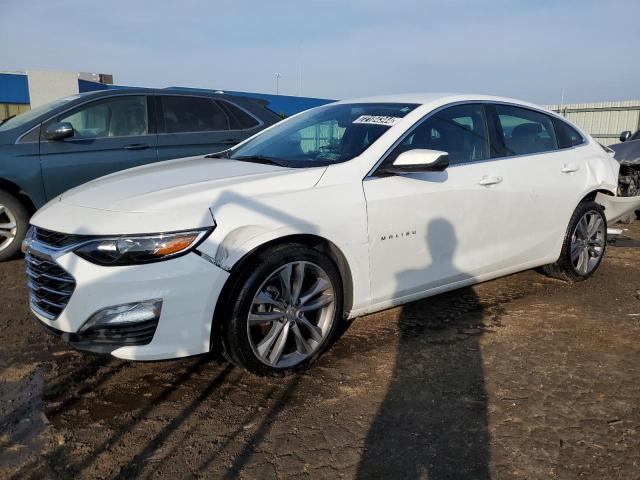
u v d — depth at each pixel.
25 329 3.88
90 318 2.78
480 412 2.84
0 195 5.41
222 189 3.06
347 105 4.36
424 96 4.16
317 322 3.33
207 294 2.84
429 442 2.59
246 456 2.49
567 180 4.55
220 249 2.85
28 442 2.57
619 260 5.85
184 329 2.84
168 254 2.77
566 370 3.31
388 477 2.35
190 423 2.74
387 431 2.67
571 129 4.91
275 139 4.24
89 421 2.75
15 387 3.08
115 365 3.36
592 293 4.71
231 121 6.62
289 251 3.06
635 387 3.11
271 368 3.12
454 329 3.90
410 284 3.63
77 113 5.75
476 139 4.09
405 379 3.18
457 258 3.87
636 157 8.02
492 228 4.05
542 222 4.41
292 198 3.13
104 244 2.77
